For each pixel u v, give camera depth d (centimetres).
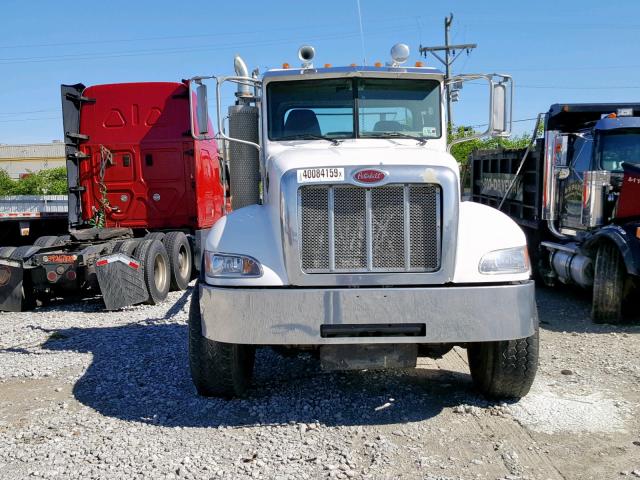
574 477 354
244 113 576
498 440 403
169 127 1043
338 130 555
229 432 424
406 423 432
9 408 486
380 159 423
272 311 409
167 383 529
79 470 372
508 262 423
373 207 410
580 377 529
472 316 408
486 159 1312
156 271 930
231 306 414
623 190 716
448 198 407
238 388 475
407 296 405
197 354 459
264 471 366
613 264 721
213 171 1135
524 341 438
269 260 422
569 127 986
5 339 708
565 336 677
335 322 407
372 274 412
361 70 547
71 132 1028
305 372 550
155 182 1048
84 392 518
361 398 481
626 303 760
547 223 903
